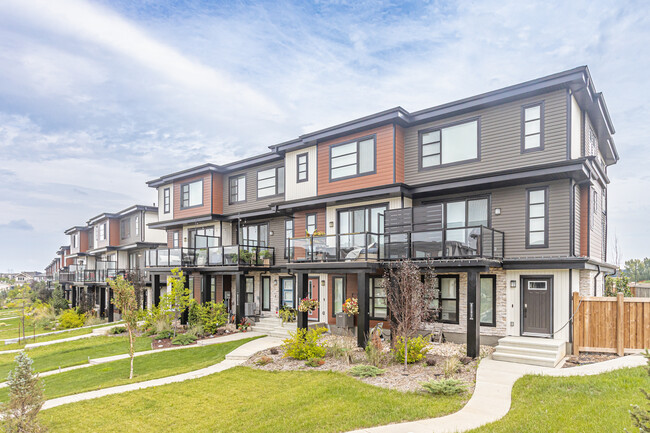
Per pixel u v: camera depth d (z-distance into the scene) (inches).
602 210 708.7
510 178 510.0
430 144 602.9
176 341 677.3
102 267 1421.0
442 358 461.1
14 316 1670.8
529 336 503.2
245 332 745.0
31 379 305.1
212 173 922.1
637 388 309.3
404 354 438.3
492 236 503.8
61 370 574.2
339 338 599.8
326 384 380.8
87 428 319.0
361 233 549.3
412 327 435.2
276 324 742.5
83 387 467.5
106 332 883.4
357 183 647.1
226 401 367.9
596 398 297.1
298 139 733.3
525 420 266.1
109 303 1173.1
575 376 358.0
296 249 648.4
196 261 860.0
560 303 484.4
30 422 293.4
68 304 1477.6
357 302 586.9
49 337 927.7
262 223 870.4
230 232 935.7
